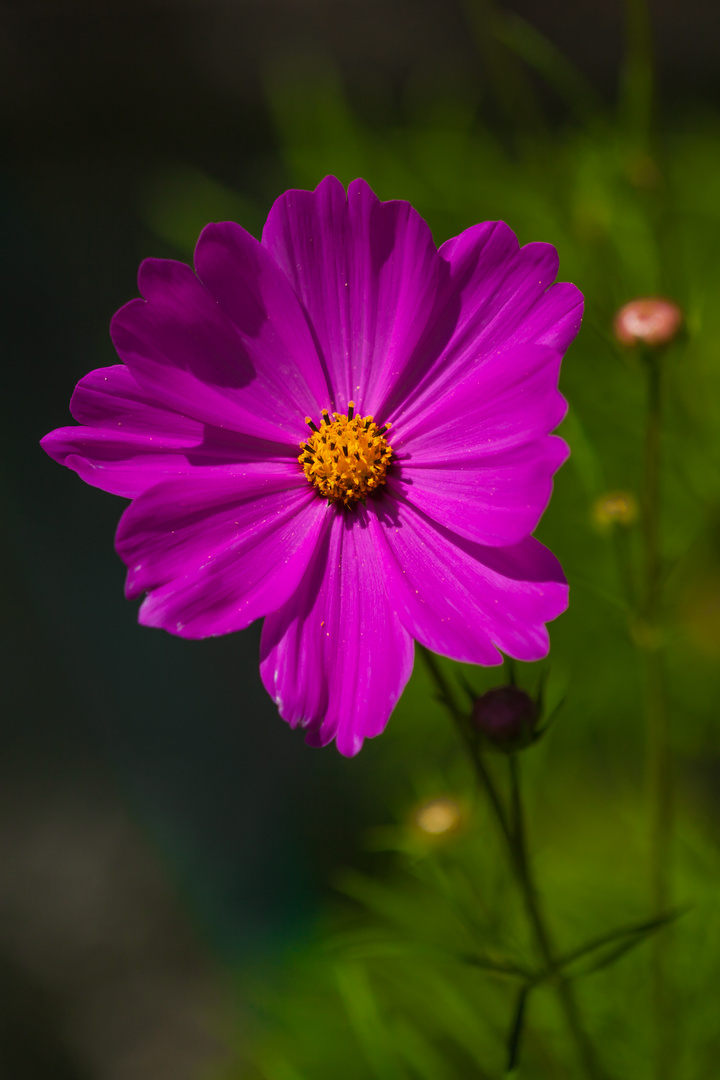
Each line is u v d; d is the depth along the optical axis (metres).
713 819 0.90
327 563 0.51
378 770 0.98
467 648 0.49
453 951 0.54
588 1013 0.63
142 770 1.07
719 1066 0.62
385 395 0.51
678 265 0.65
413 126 1.01
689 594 0.69
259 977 0.83
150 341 0.50
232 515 0.51
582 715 0.83
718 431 0.71
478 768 0.51
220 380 0.51
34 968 0.96
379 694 0.50
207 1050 0.88
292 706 0.50
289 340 0.51
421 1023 0.67
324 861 1.00
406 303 0.51
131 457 0.51
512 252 0.50
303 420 0.51
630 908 0.67
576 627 0.81
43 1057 0.90
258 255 0.51
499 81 0.73
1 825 1.04
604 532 0.58
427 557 0.50
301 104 0.97
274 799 1.04
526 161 0.76
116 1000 0.93
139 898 0.99
